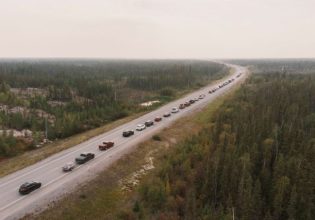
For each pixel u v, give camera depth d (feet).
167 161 227.40
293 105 381.81
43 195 171.63
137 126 307.58
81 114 357.41
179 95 544.21
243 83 646.33
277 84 523.29
